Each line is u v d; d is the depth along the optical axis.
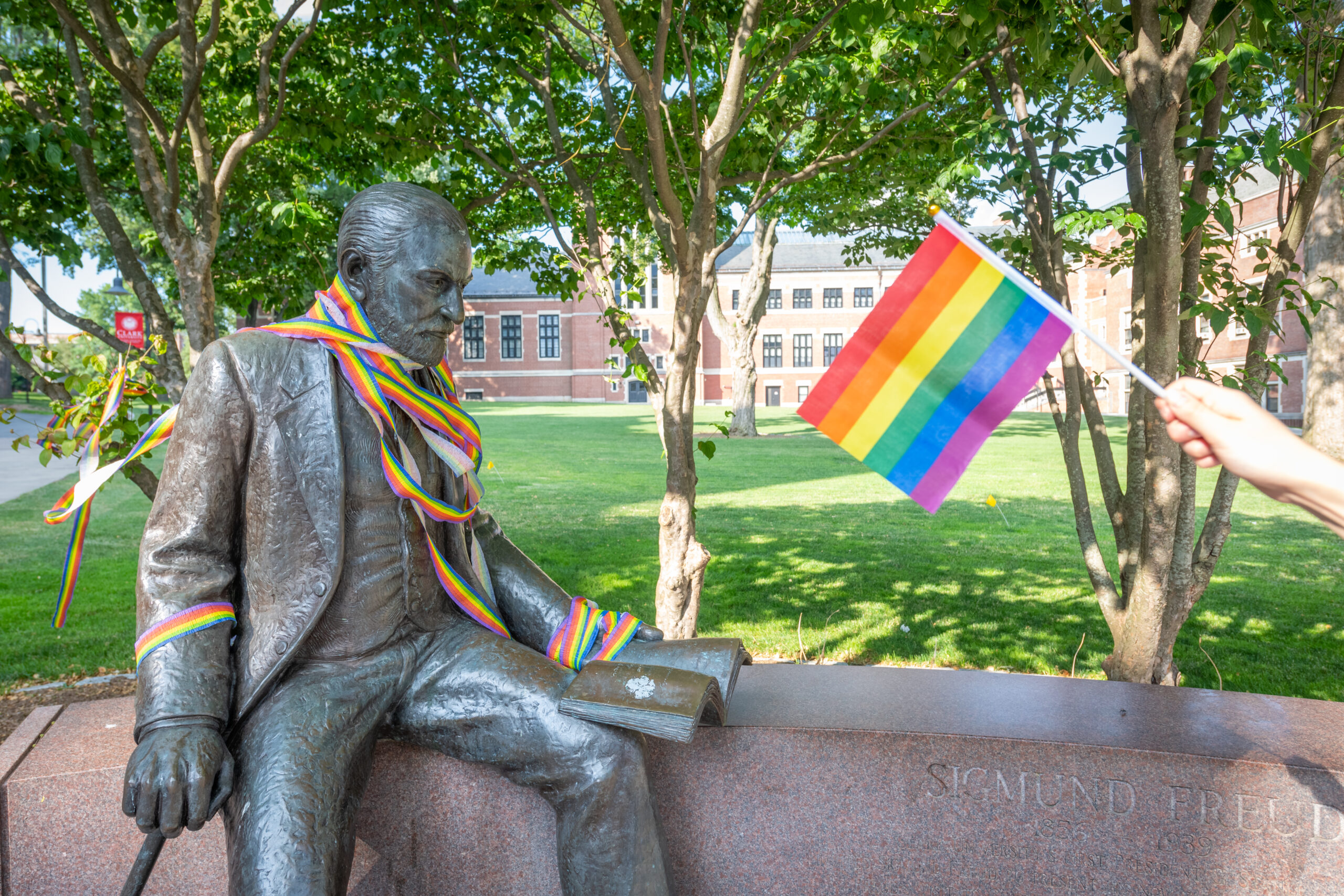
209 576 1.76
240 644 1.83
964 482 14.73
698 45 4.89
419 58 4.93
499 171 4.92
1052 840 2.30
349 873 1.71
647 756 2.37
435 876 2.25
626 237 6.68
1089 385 3.95
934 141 5.20
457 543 2.11
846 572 7.81
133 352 3.32
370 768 1.90
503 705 1.91
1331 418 9.85
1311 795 2.20
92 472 2.11
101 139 5.06
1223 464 1.24
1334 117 3.19
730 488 13.91
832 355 59.78
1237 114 3.52
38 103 4.25
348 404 1.86
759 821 2.37
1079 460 3.87
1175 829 2.26
